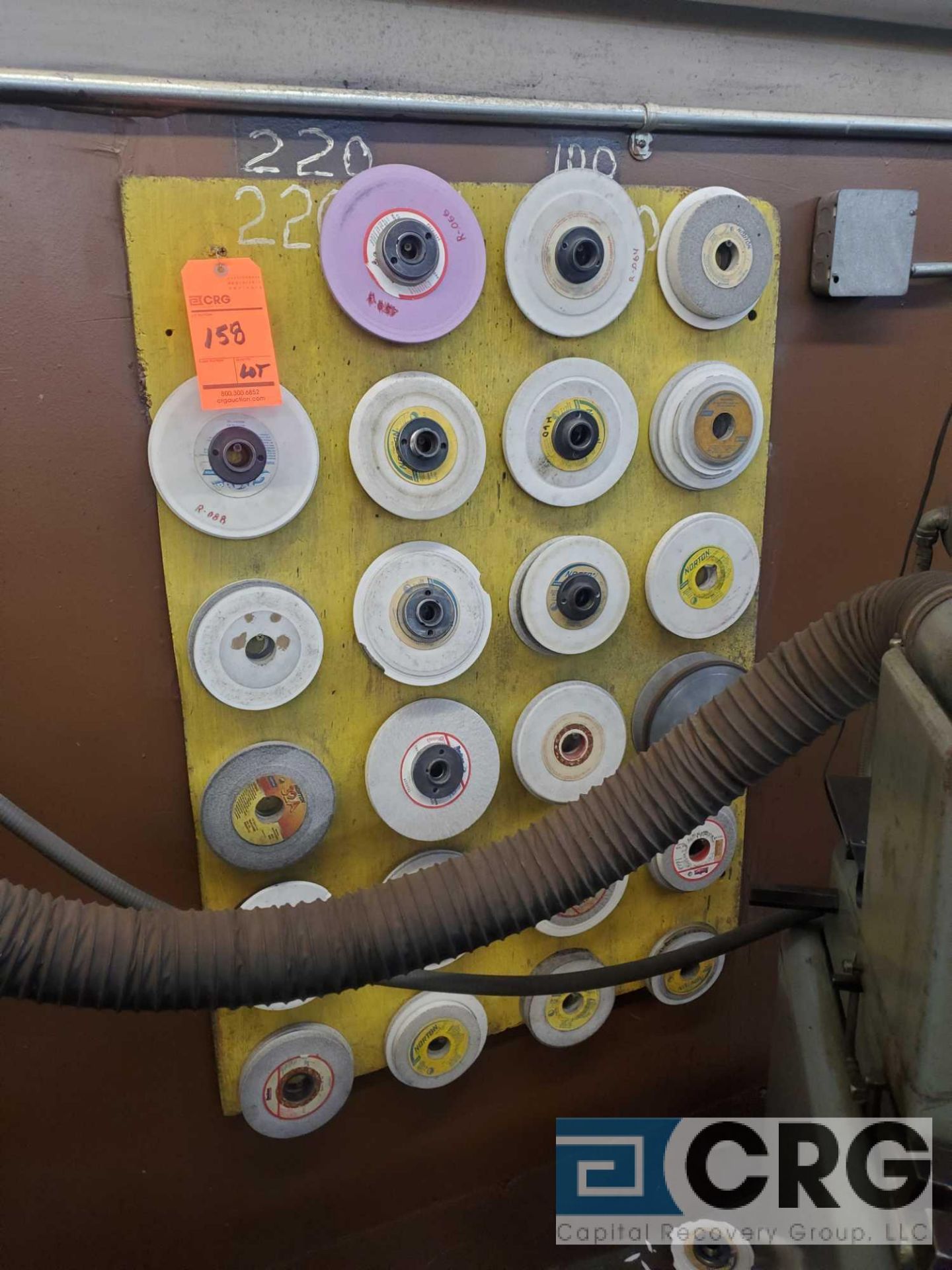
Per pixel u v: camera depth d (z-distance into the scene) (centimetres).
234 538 77
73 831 83
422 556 83
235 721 83
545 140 82
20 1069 88
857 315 102
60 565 76
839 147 95
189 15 68
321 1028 93
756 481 98
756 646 111
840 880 83
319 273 75
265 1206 104
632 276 84
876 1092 62
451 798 90
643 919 109
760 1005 128
